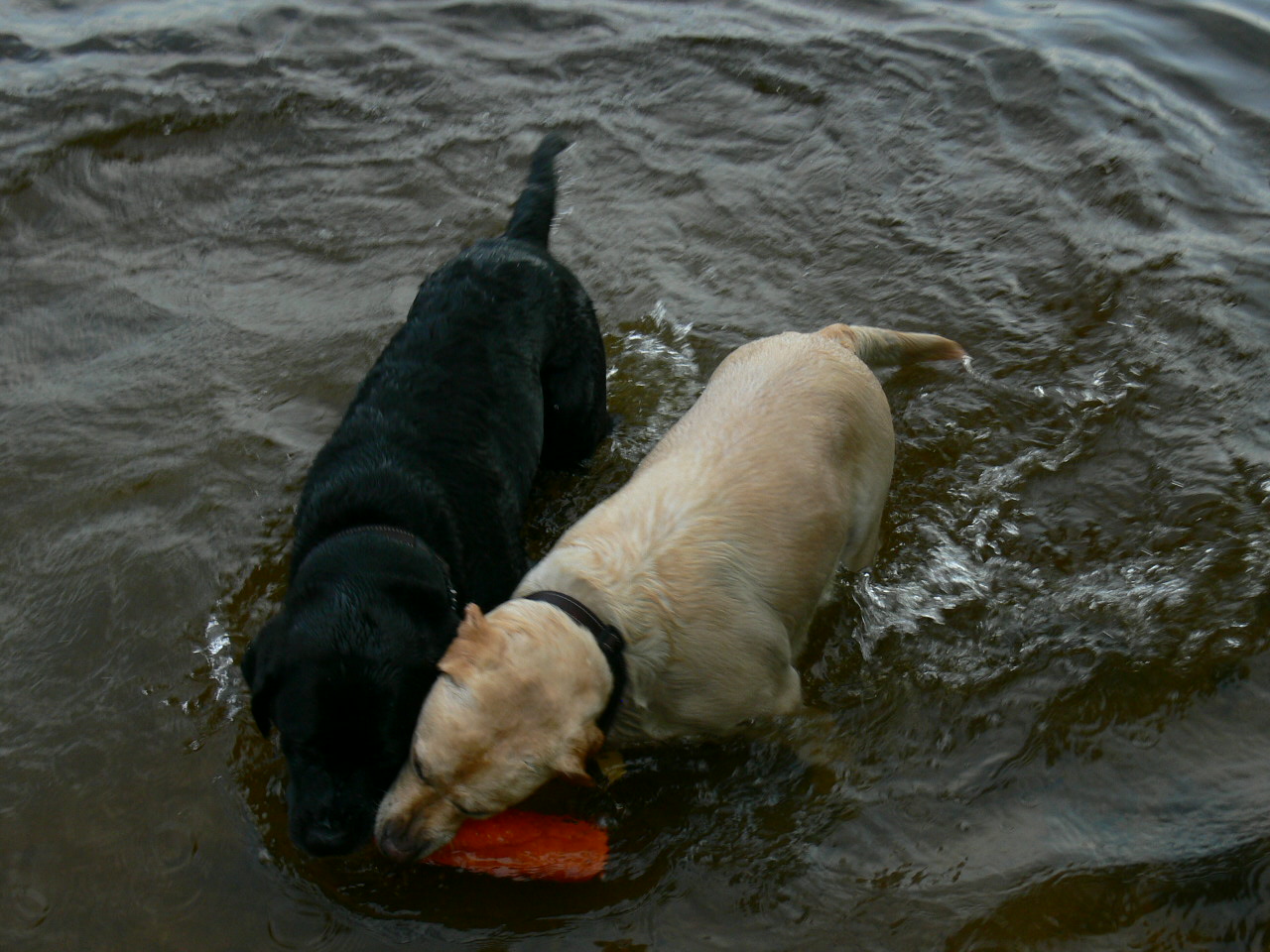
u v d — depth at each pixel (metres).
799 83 4.17
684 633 2.30
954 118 3.96
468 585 2.49
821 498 2.43
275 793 2.42
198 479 2.88
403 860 2.17
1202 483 2.79
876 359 2.86
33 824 2.39
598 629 2.25
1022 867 2.31
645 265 3.38
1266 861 2.29
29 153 3.80
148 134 3.94
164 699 2.54
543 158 2.99
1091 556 2.70
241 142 3.94
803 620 2.46
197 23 4.56
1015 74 4.14
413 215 3.62
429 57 4.38
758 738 2.42
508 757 2.13
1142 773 2.41
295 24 4.58
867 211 3.56
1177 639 2.56
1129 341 3.08
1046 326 3.15
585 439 2.88
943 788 2.41
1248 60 4.22
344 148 3.92
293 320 3.24
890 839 2.36
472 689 2.13
